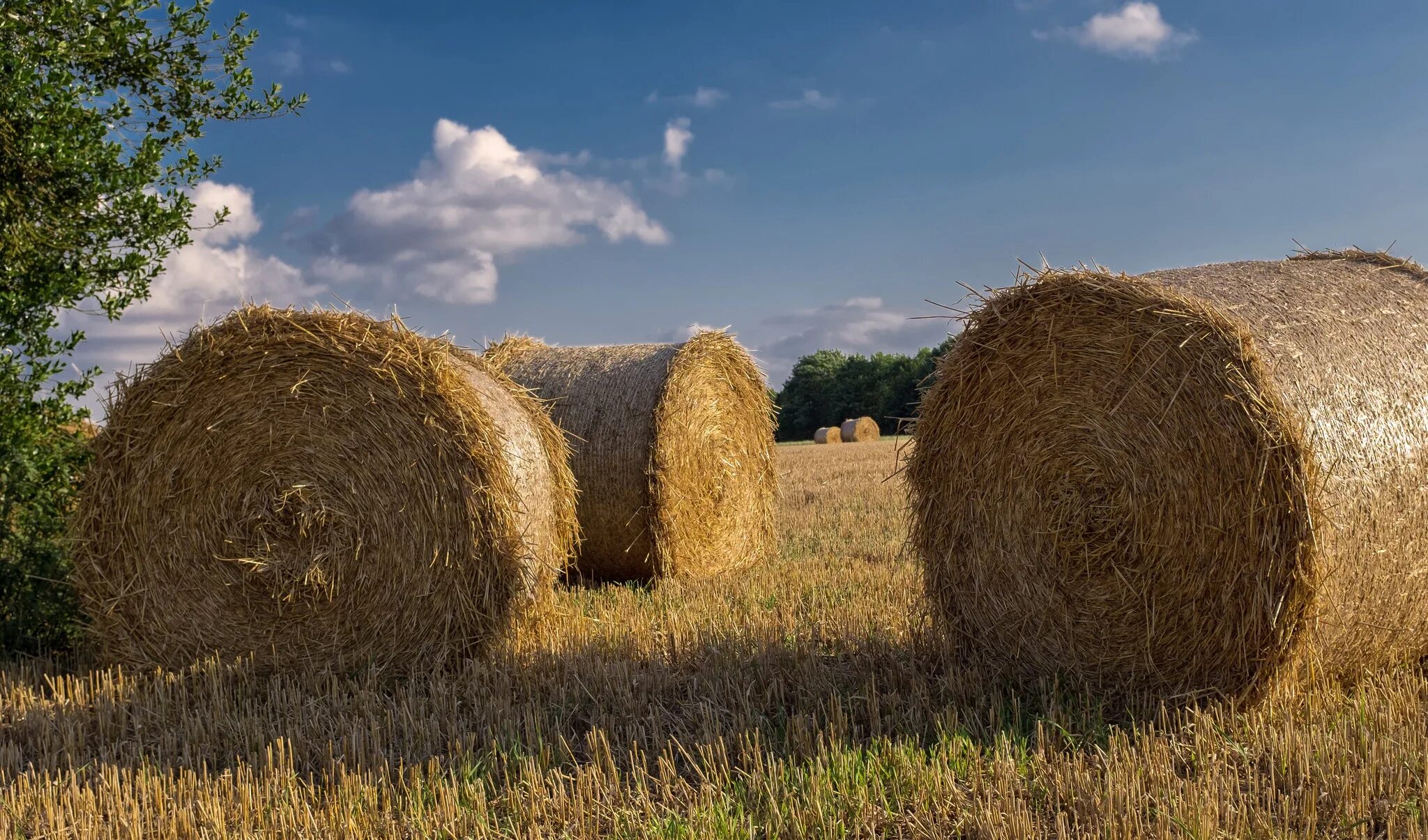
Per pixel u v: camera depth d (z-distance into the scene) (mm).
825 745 4789
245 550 6797
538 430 7773
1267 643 4949
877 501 15812
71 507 7672
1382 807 3855
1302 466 4816
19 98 7391
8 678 6547
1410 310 5922
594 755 4828
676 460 10047
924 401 6242
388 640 6742
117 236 8336
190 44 8656
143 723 5641
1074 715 5250
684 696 5805
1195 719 4953
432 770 4625
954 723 4949
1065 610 5707
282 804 4285
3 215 7633
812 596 8352
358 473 6754
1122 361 5391
